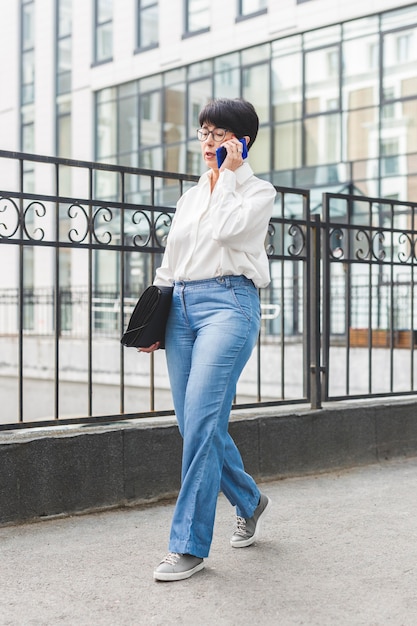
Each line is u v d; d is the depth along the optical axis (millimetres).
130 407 14438
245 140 3035
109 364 14727
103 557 3152
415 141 16000
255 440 4516
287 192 4844
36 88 24547
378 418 5156
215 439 2916
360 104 16828
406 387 10938
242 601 2654
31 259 23656
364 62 16750
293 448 4688
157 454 4105
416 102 15961
